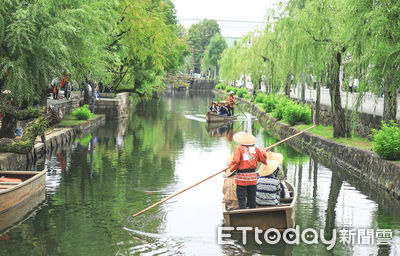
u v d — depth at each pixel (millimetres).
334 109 17578
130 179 12273
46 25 12125
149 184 11695
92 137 21156
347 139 17078
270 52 27531
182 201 9977
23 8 11695
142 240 7473
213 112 32344
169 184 11734
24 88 11648
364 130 17656
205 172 13500
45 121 12602
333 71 16953
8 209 8867
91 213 8992
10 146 12172
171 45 40000
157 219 8633
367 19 11836
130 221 8469
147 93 40750
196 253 6828
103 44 20188
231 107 34000
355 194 11117
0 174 10461
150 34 29219
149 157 16016
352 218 9031
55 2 12484
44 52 11969
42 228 8055
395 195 10984
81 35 13281
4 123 13586
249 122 31719
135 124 28016
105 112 31109
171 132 24344
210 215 8898
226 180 8648
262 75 38531
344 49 15953
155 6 34250
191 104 50344
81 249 7059
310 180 12758
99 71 17438
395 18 11031
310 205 10023
